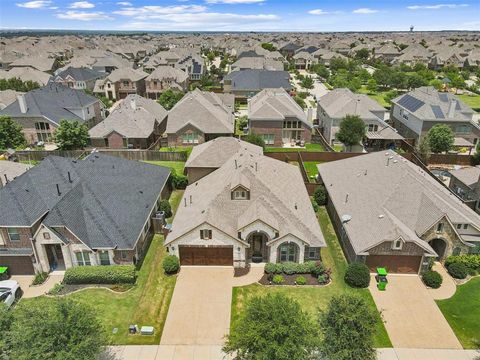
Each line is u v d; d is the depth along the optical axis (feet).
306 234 116.16
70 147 216.13
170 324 96.37
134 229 119.65
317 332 74.64
